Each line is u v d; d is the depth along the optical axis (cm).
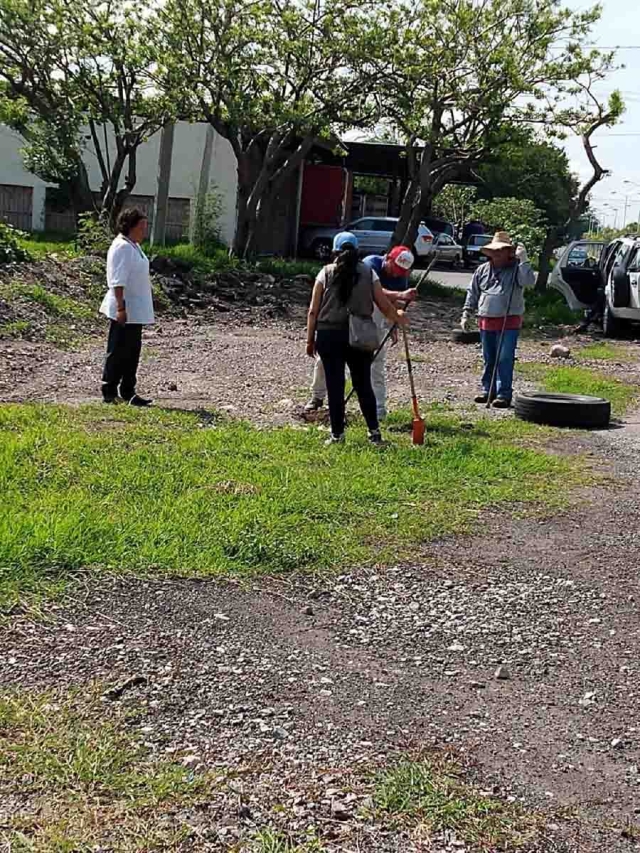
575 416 1067
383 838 329
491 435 989
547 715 429
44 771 350
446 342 1889
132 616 493
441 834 333
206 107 2648
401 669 465
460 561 619
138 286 995
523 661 483
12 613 482
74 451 765
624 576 609
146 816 330
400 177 4338
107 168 3372
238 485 709
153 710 404
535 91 2695
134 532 586
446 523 686
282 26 2591
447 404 1179
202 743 381
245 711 409
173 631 480
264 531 614
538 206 5688
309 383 1273
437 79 2684
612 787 372
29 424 862
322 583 564
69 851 309
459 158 2878
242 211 2764
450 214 6456
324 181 4194
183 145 3884
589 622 536
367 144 4031
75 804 333
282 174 2791
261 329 1955
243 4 2558
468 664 476
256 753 377
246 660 458
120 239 986
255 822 332
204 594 529
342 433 882
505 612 543
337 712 416
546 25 2638
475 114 2717
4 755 358
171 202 3922
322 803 345
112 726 386
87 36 2603
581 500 773
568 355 1769
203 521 623
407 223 2906
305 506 679
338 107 2725
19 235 2217
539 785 370
